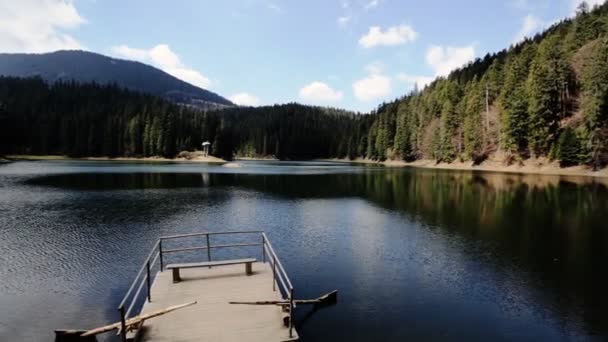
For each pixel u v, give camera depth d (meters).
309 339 9.75
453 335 10.12
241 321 8.82
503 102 80.31
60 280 14.08
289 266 16.03
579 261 16.66
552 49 78.50
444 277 14.68
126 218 25.84
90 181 50.16
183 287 10.84
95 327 10.36
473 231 22.55
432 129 104.69
